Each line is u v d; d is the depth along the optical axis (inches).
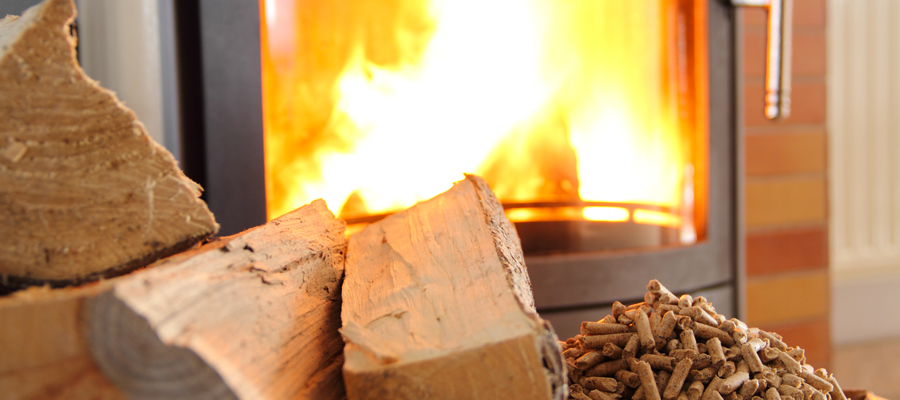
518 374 26.6
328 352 30.9
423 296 29.8
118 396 21.6
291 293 29.8
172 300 23.5
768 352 31.4
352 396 27.2
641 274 39.4
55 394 21.3
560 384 27.6
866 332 55.0
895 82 54.0
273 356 28.2
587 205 40.0
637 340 31.4
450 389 26.8
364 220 38.3
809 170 48.4
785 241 48.1
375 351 27.7
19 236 28.4
